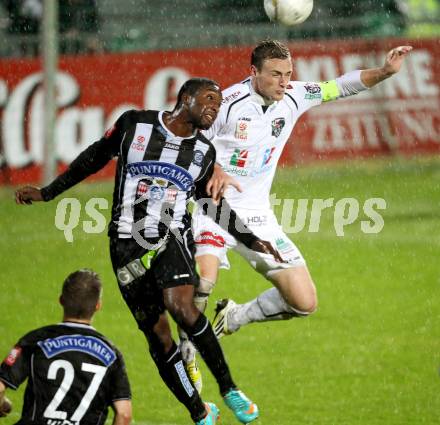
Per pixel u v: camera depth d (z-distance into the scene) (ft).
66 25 203.51
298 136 206.80
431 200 175.63
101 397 56.08
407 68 217.56
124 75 197.77
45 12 180.75
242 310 86.07
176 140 68.39
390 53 80.23
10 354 56.39
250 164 81.41
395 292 125.80
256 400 89.66
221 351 69.62
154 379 96.12
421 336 108.99
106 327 112.98
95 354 56.29
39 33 200.75
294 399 89.81
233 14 221.87
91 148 70.79
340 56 214.48
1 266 137.59
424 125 217.15
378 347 105.50
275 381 95.35
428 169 202.59
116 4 214.90
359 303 121.80
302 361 101.50
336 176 195.93
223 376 70.13
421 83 218.38
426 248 145.07
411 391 91.45
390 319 115.24
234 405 70.85
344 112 211.20
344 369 98.63
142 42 212.43
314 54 212.64
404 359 101.30
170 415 85.30
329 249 146.10
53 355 56.08
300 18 81.25
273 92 77.20
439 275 132.36
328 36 219.82
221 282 132.87
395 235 152.66
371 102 213.87
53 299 122.93
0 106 186.50
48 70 182.50
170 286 68.33
